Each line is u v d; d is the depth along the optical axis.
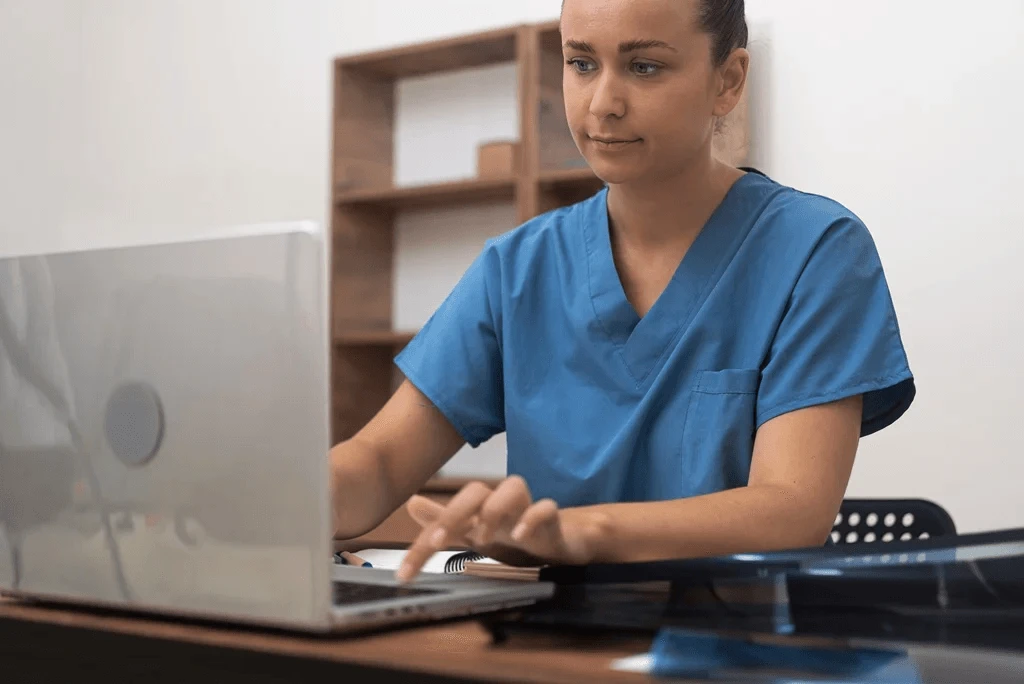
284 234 0.69
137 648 0.73
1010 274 2.94
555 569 0.80
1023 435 2.90
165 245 0.74
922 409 3.02
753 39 3.28
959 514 2.96
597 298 1.25
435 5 3.82
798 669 0.62
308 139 4.09
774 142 3.24
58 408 0.79
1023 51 2.94
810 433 1.08
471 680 0.59
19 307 0.82
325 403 0.67
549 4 3.60
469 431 1.35
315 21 4.09
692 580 0.74
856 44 3.15
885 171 3.10
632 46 1.07
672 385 1.21
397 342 3.63
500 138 3.70
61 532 0.80
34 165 4.58
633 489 1.23
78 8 4.58
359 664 0.63
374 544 1.36
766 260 1.19
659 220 1.23
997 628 0.68
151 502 0.75
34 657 0.78
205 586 0.72
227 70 4.27
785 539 0.95
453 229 3.78
